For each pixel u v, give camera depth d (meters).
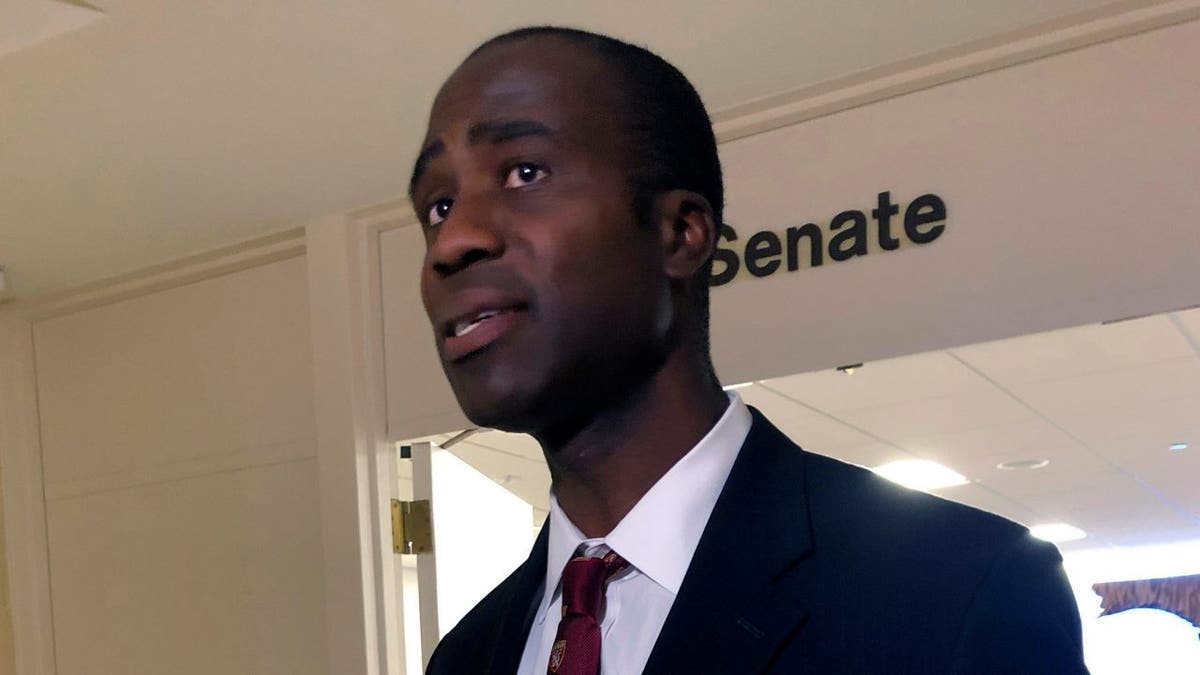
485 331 0.58
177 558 2.18
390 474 2.03
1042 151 1.51
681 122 0.65
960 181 1.56
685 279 0.63
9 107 1.49
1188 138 1.42
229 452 2.15
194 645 2.13
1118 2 1.42
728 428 0.64
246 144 1.68
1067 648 0.48
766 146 1.71
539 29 0.66
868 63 1.55
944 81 1.58
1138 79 1.46
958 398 3.44
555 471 0.65
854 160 1.64
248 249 2.15
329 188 1.89
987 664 0.47
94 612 2.27
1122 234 1.44
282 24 1.34
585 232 0.58
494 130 0.61
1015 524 0.54
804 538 0.58
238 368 2.17
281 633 2.04
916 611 0.51
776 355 1.65
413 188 0.67
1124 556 7.85
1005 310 1.50
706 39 1.46
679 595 0.57
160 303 2.29
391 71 1.47
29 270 2.19
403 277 2.04
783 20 1.42
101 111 1.53
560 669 0.60
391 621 1.97
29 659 2.30
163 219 1.97
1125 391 3.44
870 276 1.60
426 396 2.00
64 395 2.38
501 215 0.59
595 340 0.57
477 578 2.16
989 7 1.41
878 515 0.58
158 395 2.26
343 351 2.00
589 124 0.60
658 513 0.61
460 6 1.33
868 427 3.80
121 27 1.31
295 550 2.05
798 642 0.53
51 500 2.36
